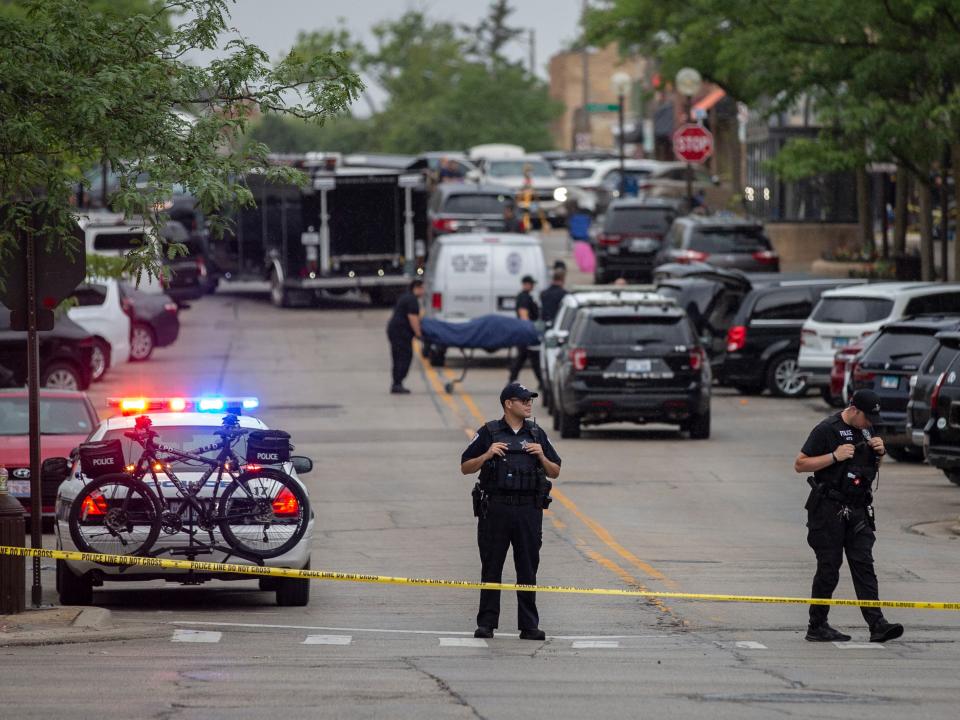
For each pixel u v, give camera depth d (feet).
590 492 282.15
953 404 250.98
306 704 124.77
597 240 621.72
